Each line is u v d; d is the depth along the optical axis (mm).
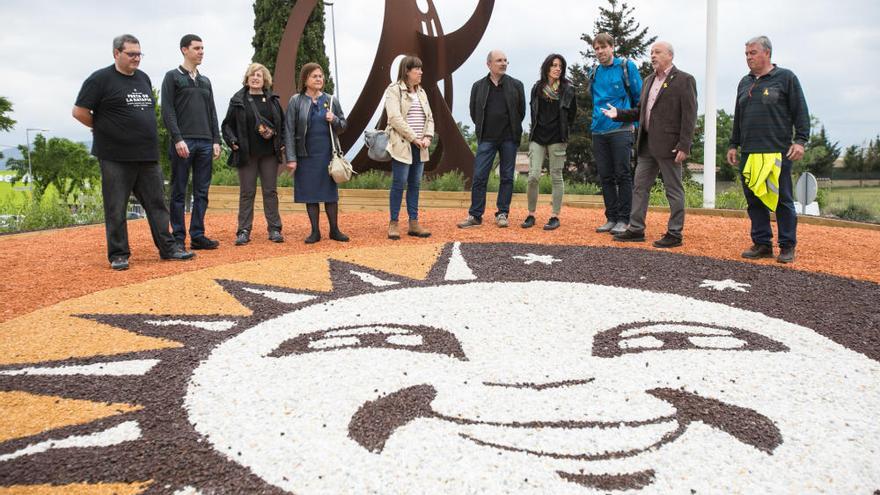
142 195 6547
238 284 5527
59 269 6379
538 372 3484
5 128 39469
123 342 4078
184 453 2660
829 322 4344
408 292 5199
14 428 2924
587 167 37500
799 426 2855
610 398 3146
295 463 2568
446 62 13273
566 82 7777
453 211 10797
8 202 11555
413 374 3455
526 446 2682
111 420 2975
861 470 2504
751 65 6008
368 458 2596
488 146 8211
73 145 44594
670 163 6777
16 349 3988
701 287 5262
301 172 7395
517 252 6742
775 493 2350
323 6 17734
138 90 6156
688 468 2514
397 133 7441
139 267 6375
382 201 11766
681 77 6500
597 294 5070
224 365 3631
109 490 2404
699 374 3438
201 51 6848
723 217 9695
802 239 7535
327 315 4574
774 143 5914
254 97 7355
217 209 11945
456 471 2492
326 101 7348
